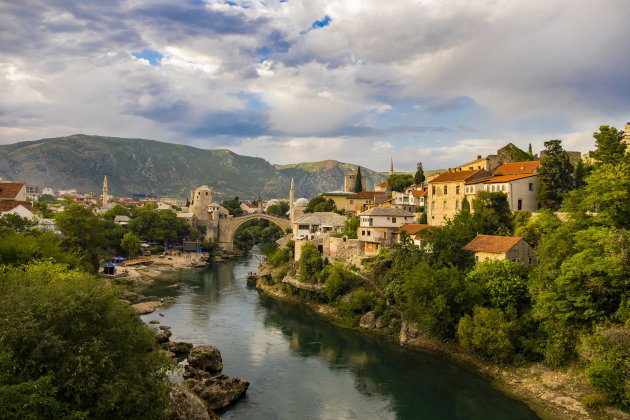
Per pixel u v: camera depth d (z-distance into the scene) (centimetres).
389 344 7712
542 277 6512
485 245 7969
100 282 3928
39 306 3294
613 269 5553
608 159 7425
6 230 8081
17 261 6425
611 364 5203
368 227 10794
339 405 5553
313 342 7862
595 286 5784
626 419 4912
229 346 7625
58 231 10806
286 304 10669
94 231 11494
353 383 6175
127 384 3262
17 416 2700
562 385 5653
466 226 8931
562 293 6062
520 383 5931
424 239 9038
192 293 11906
